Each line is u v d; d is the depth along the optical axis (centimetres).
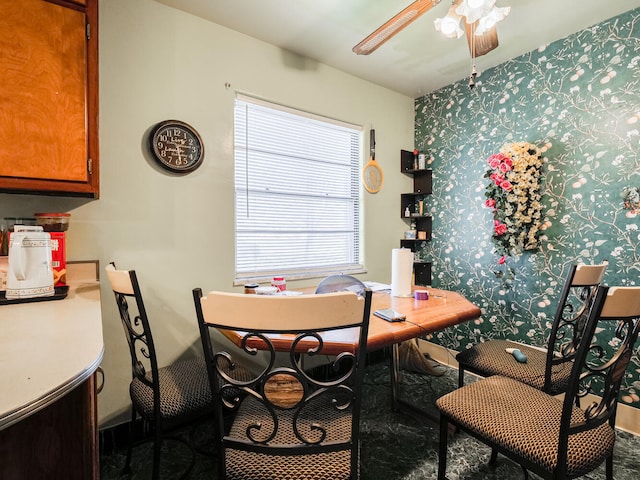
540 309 228
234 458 93
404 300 181
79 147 136
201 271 198
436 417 187
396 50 231
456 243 285
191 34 192
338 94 262
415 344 269
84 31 135
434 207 303
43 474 80
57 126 131
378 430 182
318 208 263
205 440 174
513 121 242
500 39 216
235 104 215
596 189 201
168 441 174
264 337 83
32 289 122
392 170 305
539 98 227
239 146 218
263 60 221
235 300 80
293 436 98
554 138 219
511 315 245
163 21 182
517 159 221
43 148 128
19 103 123
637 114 184
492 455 152
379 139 293
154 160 181
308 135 254
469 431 117
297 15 193
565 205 214
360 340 85
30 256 123
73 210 160
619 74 190
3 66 120
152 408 127
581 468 96
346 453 95
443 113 295
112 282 134
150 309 182
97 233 166
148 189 180
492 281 258
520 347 187
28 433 78
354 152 285
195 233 196
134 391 141
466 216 277
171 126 184
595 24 200
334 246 275
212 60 200
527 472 144
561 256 217
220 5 184
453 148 287
